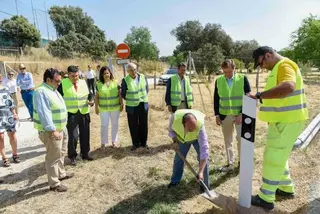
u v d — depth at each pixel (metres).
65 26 56.50
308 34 20.44
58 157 4.02
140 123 5.65
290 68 2.91
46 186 4.29
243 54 41.88
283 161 3.17
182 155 3.80
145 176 4.45
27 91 8.16
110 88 5.56
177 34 45.94
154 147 5.80
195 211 3.49
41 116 3.70
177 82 5.80
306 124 6.89
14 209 3.67
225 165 4.79
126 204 3.70
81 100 4.95
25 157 5.62
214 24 44.16
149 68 27.72
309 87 14.51
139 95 5.44
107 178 4.40
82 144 5.16
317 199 3.50
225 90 4.44
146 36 53.69
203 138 3.60
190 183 4.18
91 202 3.78
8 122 5.06
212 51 23.20
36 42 36.19
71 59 25.42
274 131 3.16
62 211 3.59
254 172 4.50
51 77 3.88
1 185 4.37
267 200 3.28
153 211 3.49
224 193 3.93
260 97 2.98
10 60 20.17
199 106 10.33
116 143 5.95
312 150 5.23
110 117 5.77
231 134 4.62
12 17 35.72
